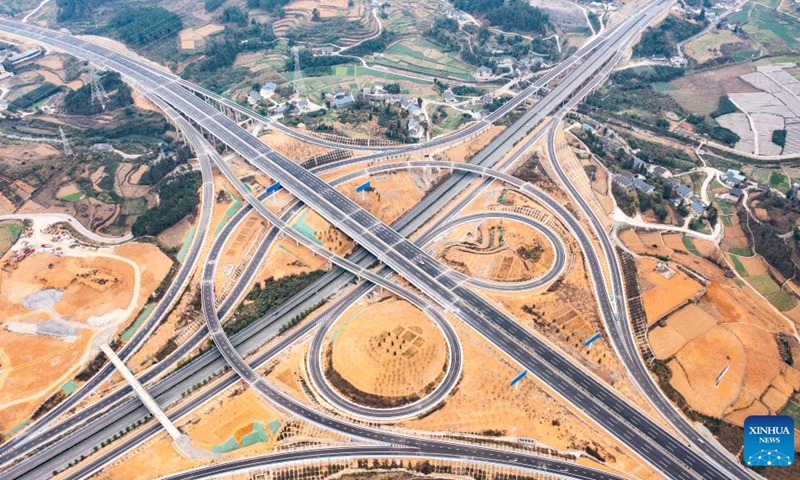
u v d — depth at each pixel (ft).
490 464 606.55
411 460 611.06
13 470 609.01
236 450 621.31
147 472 603.67
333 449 620.49
